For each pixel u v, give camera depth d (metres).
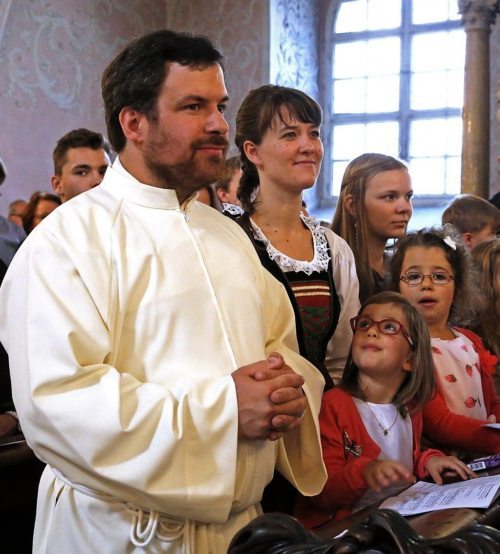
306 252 2.80
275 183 2.74
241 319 2.06
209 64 2.02
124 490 1.83
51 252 1.90
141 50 2.01
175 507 1.82
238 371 1.89
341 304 2.85
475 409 3.02
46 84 8.88
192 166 2.03
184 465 1.82
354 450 2.54
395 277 3.20
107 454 1.80
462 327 3.41
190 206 2.18
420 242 3.17
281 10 9.91
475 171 7.84
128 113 2.04
